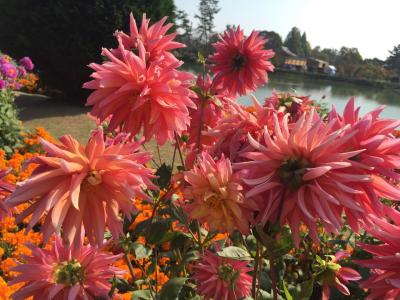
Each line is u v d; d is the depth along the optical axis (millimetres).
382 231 1027
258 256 1482
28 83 13828
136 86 1464
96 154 1148
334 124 1105
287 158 1057
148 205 3359
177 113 1503
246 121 1356
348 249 2693
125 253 1840
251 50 2264
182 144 2258
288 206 1036
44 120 9883
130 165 1108
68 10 10867
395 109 12516
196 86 1884
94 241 1146
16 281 1455
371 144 1002
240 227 1181
